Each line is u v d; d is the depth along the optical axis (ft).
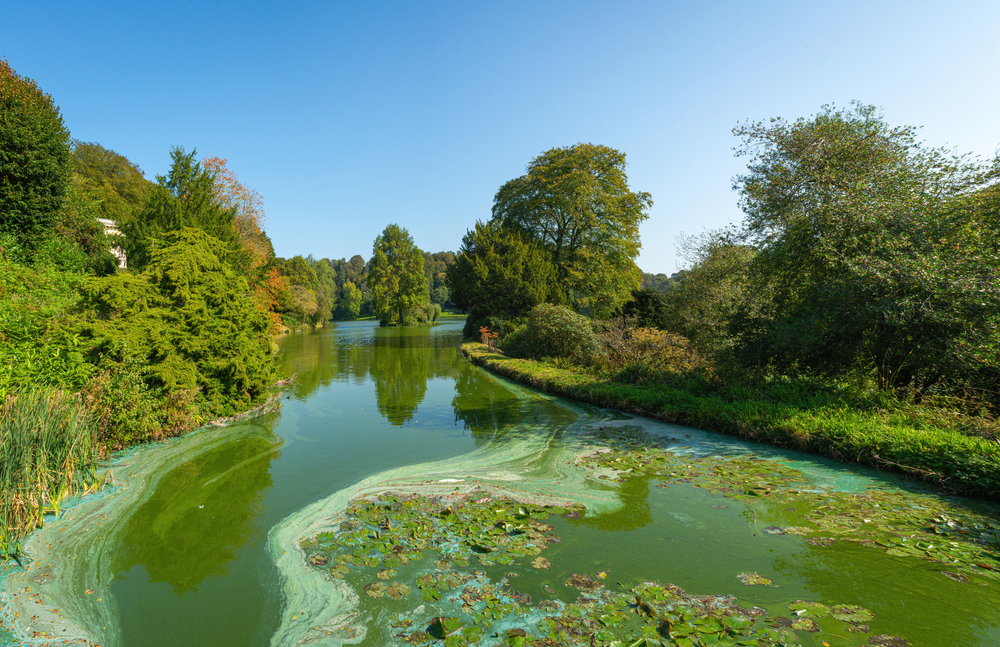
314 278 186.70
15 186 39.04
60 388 18.97
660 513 15.75
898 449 18.62
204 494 18.15
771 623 9.71
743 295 44.75
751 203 34.76
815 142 30.25
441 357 73.36
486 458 22.63
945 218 23.53
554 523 15.17
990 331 20.85
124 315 25.03
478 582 11.69
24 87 43.14
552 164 97.09
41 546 13.91
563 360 51.13
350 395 40.60
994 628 9.41
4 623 10.37
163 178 45.34
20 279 30.32
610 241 98.17
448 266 105.09
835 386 26.96
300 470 20.98
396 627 10.11
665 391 32.63
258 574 12.54
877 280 23.50
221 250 33.24
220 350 29.58
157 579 12.35
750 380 30.14
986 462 15.92
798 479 18.19
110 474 19.34
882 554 12.44
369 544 13.85
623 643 9.16
